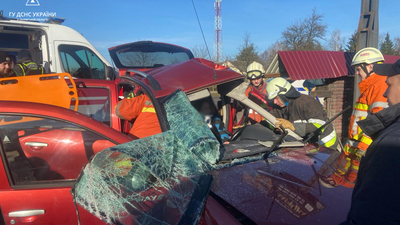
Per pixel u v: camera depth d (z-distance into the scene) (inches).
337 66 297.4
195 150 81.0
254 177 78.9
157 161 72.4
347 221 52.8
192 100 98.8
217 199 69.8
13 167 78.5
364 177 48.4
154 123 101.7
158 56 233.6
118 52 226.1
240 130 118.9
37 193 75.8
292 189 72.9
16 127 80.0
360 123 55.1
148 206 65.8
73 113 85.1
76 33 223.3
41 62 248.4
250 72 161.8
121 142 85.0
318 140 116.6
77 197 65.3
